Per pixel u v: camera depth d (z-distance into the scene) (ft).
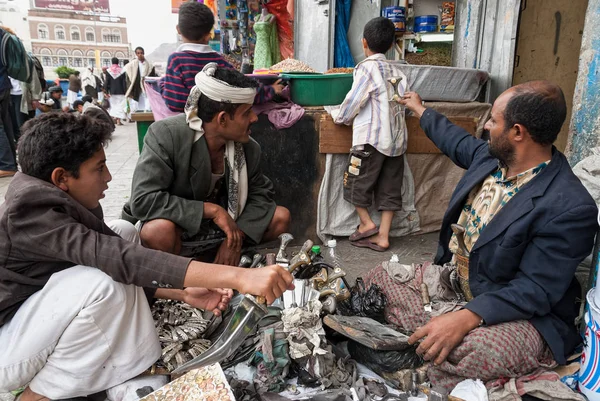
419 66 10.95
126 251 4.76
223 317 6.65
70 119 4.86
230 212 7.98
